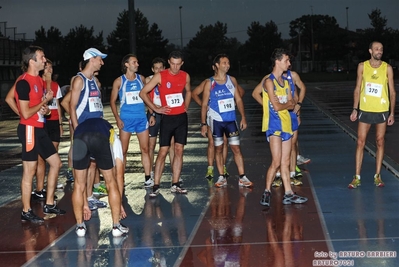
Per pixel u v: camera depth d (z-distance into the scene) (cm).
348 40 9169
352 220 664
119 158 642
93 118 646
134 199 820
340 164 1034
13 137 1748
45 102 699
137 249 587
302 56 9806
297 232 625
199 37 9319
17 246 614
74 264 549
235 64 9731
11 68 4141
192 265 532
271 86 725
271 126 741
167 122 833
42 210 777
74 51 4903
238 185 891
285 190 759
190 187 889
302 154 1160
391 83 820
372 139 1347
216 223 674
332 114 2091
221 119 866
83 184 640
